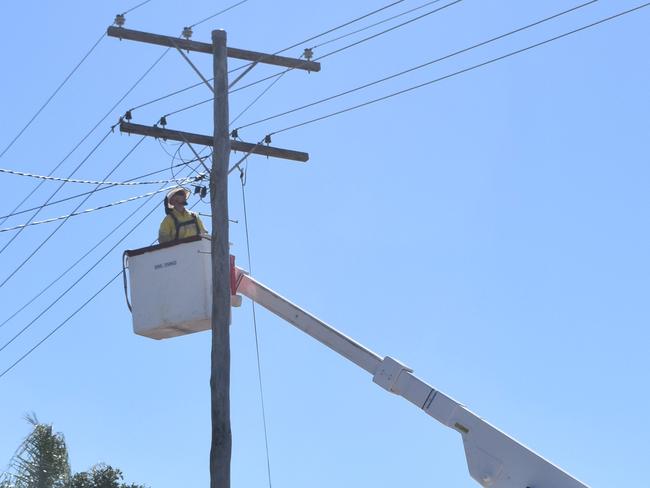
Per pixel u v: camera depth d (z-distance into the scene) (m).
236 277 16.44
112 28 16.05
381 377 15.61
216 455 13.89
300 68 16.59
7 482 19.31
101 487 23.95
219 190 15.12
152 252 15.45
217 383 14.14
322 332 16.08
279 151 16.44
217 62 15.88
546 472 14.64
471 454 15.02
